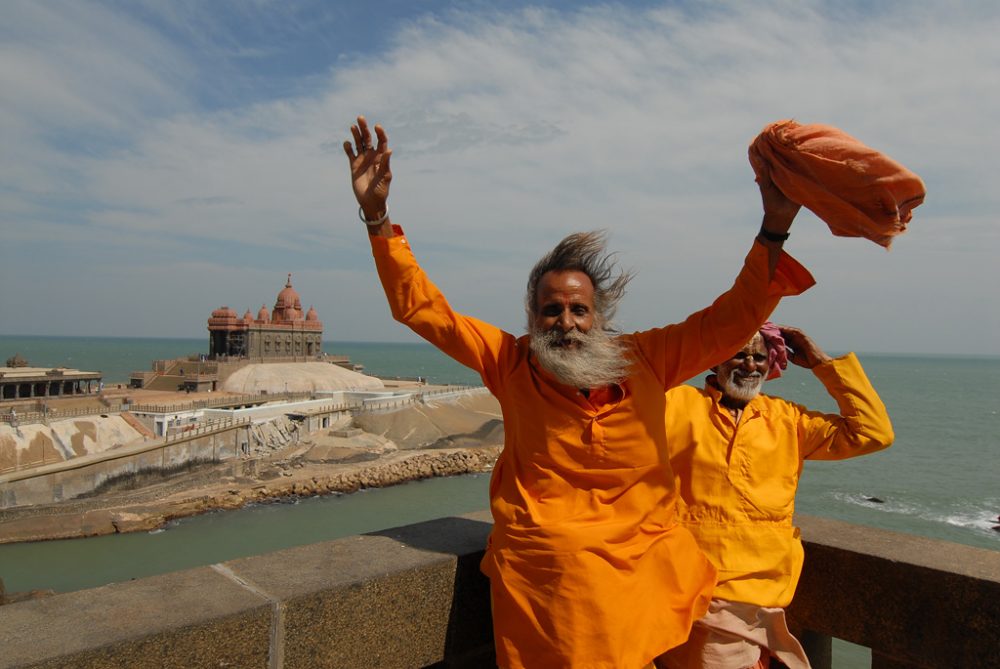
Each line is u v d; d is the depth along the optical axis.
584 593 2.69
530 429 2.98
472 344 3.10
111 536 31.62
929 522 34.28
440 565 3.37
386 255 2.95
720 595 3.25
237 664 2.71
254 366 69.00
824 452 3.59
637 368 2.97
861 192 2.45
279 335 76.88
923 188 2.42
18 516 31.97
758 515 3.37
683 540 3.12
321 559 3.34
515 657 2.81
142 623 2.56
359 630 3.07
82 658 2.34
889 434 3.43
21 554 29.09
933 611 3.45
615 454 2.90
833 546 3.83
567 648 2.67
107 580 26.44
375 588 3.12
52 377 53.97
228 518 34.75
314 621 2.93
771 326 3.67
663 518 3.06
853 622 3.76
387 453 48.19
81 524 31.58
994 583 3.24
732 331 2.89
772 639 3.36
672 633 2.90
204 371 66.94
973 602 3.31
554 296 2.96
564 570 2.73
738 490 3.38
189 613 2.66
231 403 54.53
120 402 54.69
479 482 43.34
